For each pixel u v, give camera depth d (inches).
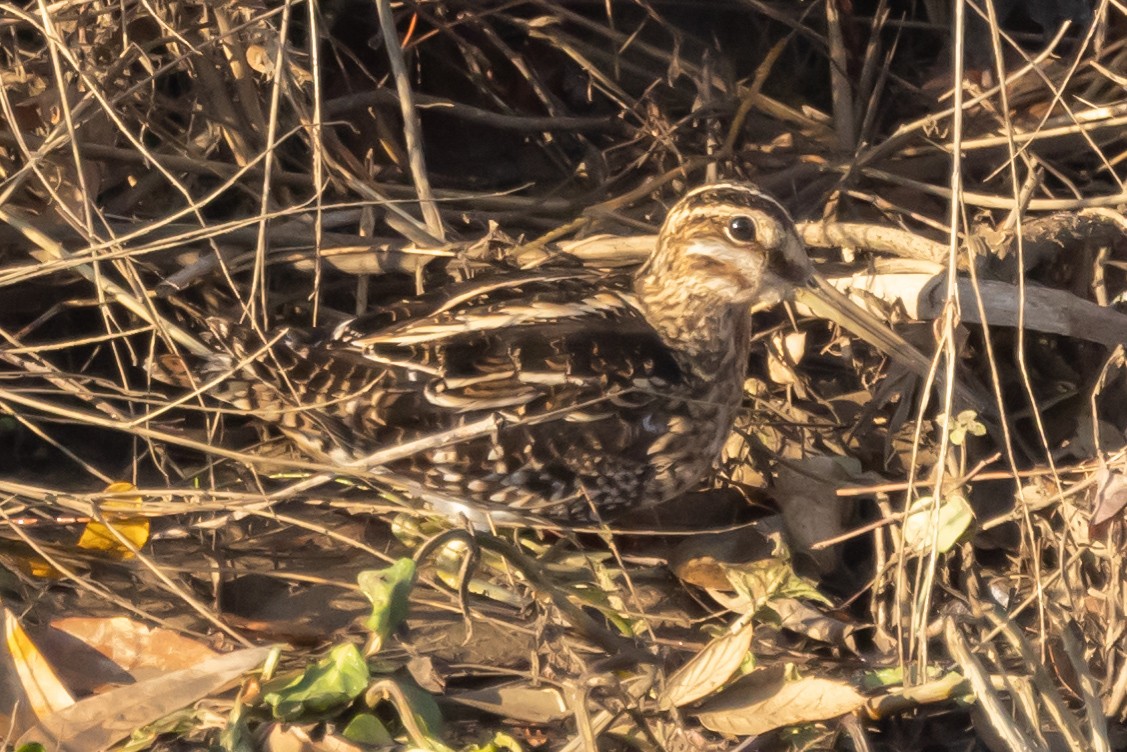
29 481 324.8
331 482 319.9
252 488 309.4
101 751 240.8
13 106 332.5
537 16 415.2
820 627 283.0
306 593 293.1
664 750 249.0
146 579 287.0
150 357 300.7
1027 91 381.1
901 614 258.8
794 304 333.1
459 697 258.8
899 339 314.7
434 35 408.8
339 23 403.2
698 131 398.9
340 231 366.0
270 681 251.8
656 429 304.3
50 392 294.8
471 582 291.0
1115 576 270.2
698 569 299.9
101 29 339.9
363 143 398.3
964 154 373.4
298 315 353.4
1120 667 274.8
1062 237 331.9
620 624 287.7
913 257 331.9
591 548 318.0
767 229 300.5
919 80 409.1
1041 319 312.7
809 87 422.3
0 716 245.0
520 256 343.6
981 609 264.4
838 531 308.3
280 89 334.3
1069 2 388.8
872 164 376.2
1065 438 327.3
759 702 249.8
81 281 338.3
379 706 256.7
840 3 390.6
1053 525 302.4
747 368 335.3
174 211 353.7
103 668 262.7
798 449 326.0
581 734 237.1
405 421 300.2
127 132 287.7
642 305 315.0
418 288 337.1
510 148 406.9
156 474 328.2
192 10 354.3
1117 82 345.4
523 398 298.8
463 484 301.9
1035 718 248.2
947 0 405.1
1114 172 350.9
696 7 418.9
